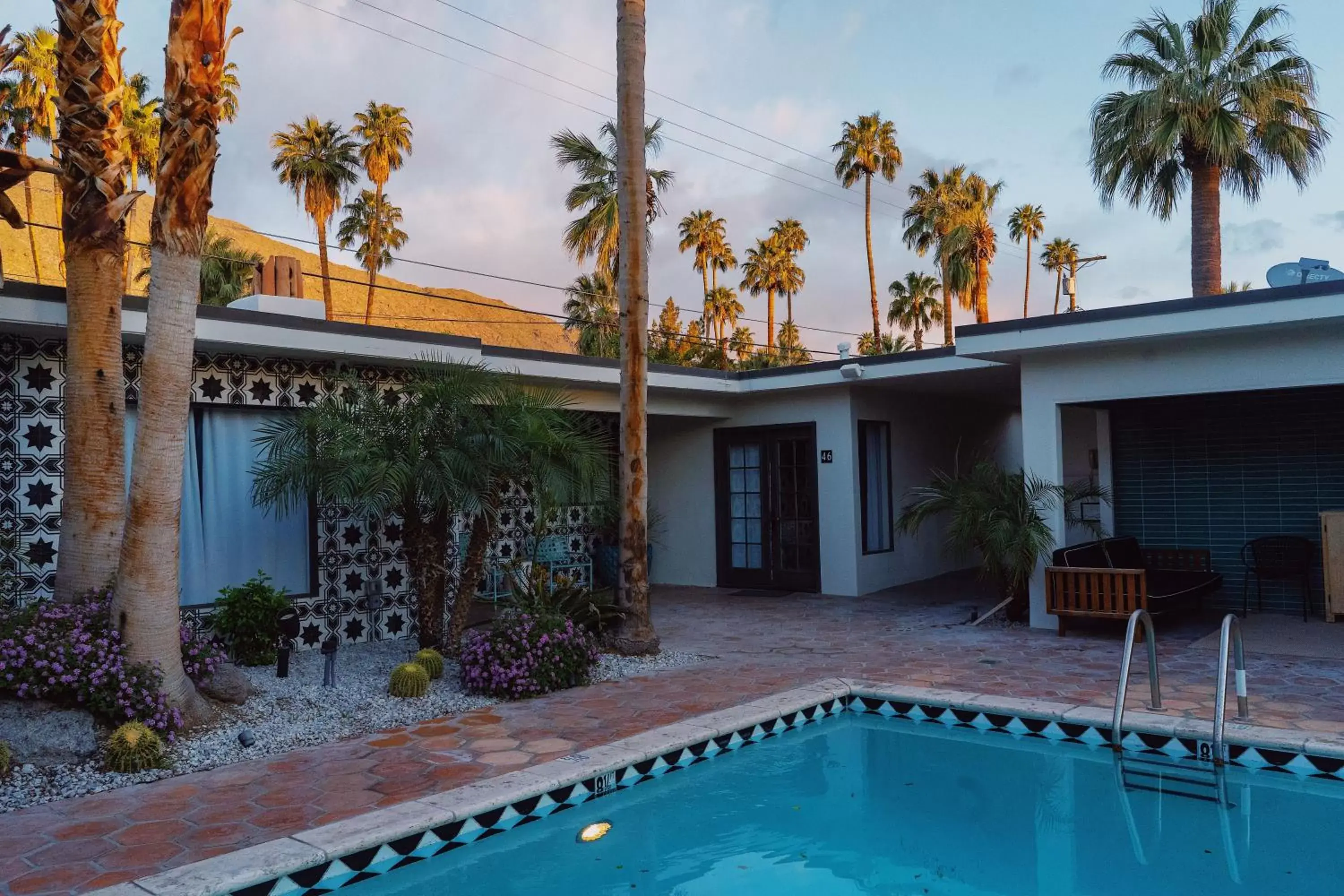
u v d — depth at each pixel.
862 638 8.47
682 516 13.27
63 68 5.62
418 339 8.07
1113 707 5.48
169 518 5.25
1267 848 4.07
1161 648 7.52
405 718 5.80
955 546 10.18
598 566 12.17
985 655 7.49
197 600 7.25
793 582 12.16
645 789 4.88
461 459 6.66
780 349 33.81
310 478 6.62
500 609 8.73
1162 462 9.80
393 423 6.95
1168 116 15.32
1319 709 5.41
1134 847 4.12
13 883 3.35
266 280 8.09
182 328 5.27
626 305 7.55
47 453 6.45
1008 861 4.05
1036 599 8.71
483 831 4.12
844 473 11.65
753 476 12.62
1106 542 8.90
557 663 6.50
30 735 4.71
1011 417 16.38
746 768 5.27
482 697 6.29
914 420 13.03
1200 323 7.27
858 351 31.42
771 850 4.19
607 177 17.55
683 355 26.44
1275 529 9.14
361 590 8.26
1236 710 5.42
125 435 6.55
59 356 6.53
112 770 4.65
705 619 9.91
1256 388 7.56
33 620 5.18
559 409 7.91
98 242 5.66
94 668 4.93
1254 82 14.91
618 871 3.98
